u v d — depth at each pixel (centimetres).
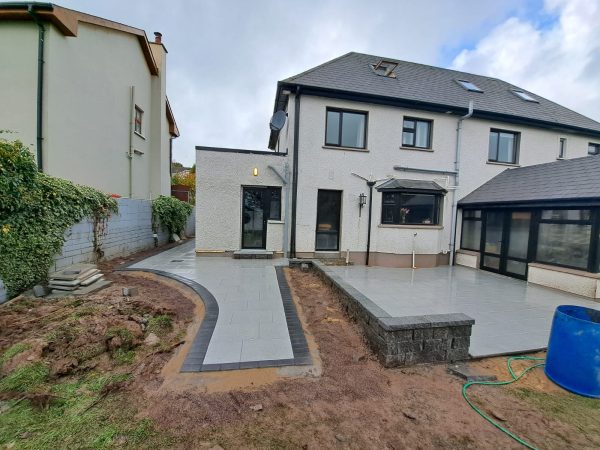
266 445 198
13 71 736
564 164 829
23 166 443
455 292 627
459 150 975
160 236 1171
